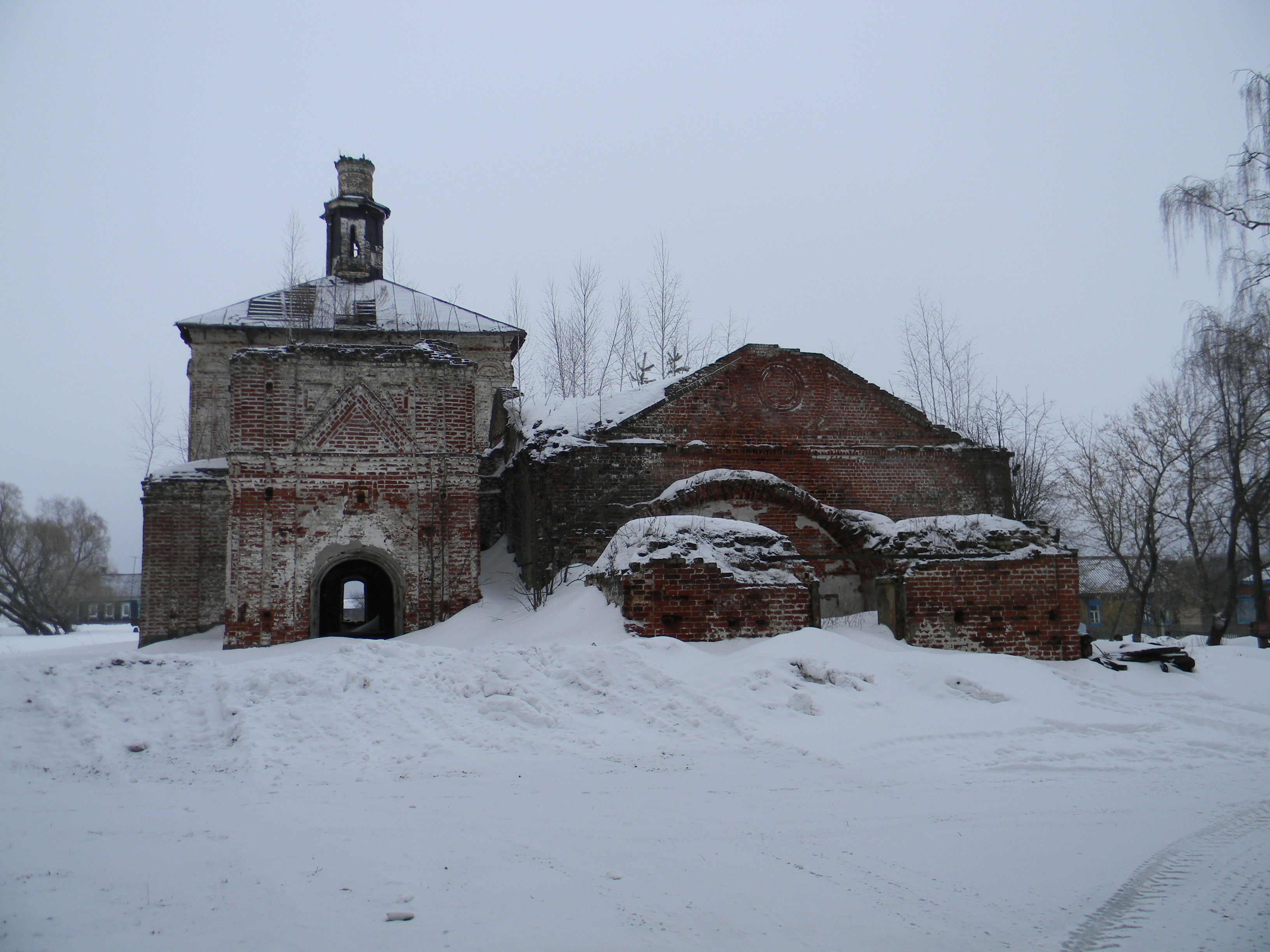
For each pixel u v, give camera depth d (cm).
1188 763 955
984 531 1580
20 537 5897
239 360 1892
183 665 1123
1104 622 4525
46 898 516
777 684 1116
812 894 545
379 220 3516
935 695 1171
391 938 463
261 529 1858
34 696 1009
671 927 489
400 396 1972
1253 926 509
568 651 1176
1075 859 627
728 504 1978
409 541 1928
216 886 538
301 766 873
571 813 715
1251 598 3772
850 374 2236
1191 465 2645
